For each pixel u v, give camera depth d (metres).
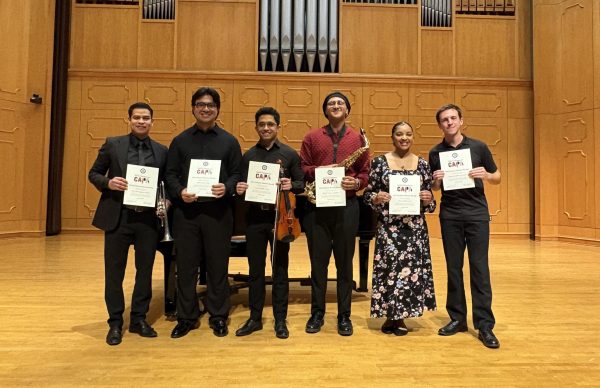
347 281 2.64
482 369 2.08
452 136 2.66
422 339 2.51
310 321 2.68
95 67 7.53
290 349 2.33
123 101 7.51
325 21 7.63
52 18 7.10
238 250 3.31
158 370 2.04
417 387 1.88
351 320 2.90
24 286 3.66
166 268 2.96
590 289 3.77
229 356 2.22
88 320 2.79
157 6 7.56
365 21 7.74
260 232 2.64
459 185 2.53
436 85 7.73
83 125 7.48
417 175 2.57
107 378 1.94
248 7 7.64
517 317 2.95
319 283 2.67
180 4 7.59
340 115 2.62
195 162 2.49
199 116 2.56
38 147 6.99
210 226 2.56
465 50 7.80
